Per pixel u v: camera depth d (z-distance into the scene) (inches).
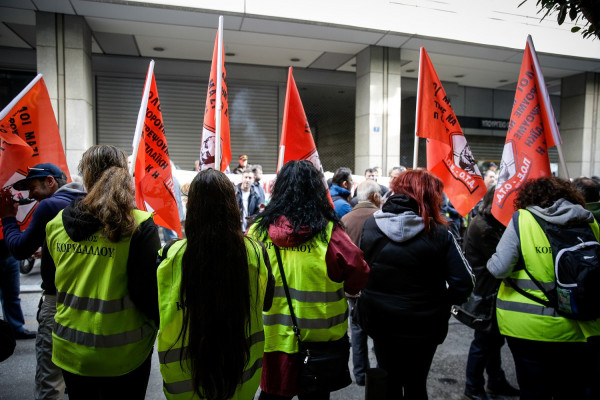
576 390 91.2
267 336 84.6
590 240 89.0
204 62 475.5
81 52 345.7
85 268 74.0
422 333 91.3
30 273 266.5
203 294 62.3
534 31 444.1
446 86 595.8
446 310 94.3
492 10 426.6
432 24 403.2
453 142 145.1
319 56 462.9
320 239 81.7
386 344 93.9
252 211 265.7
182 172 309.7
